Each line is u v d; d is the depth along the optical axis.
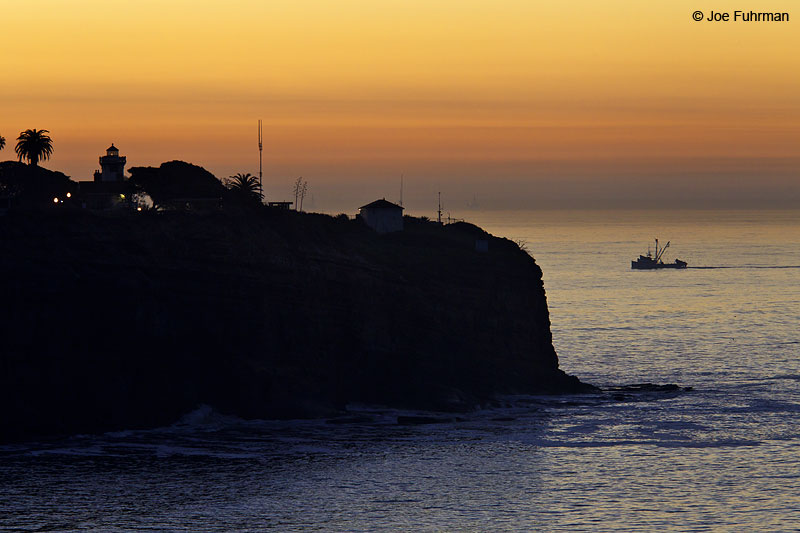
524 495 183.25
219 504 177.25
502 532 163.50
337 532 162.62
